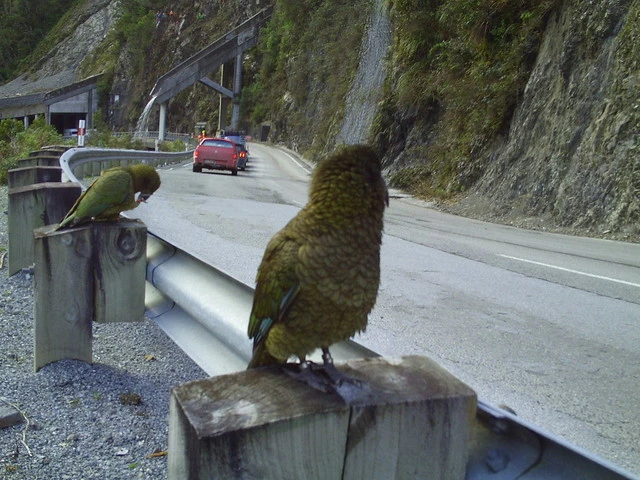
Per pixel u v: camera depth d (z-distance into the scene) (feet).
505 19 68.13
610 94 49.39
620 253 36.40
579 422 12.63
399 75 94.32
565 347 17.34
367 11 136.67
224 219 40.40
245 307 9.89
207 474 5.26
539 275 27.71
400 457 6.01
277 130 236.43
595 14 52.24
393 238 37.88
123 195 14.65
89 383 13.44
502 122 66.03
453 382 6.46
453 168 72.13
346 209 6.79
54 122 328.29
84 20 411.95
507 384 14.35
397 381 6.40
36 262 13.71
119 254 14.24
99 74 342.64
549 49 59.77
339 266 6.77
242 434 5.35
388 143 94.94
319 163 7.30
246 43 266.57
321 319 6.94
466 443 6.22
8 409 11.87
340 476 5.83
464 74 75.56
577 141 52.06
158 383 13.74
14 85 398.62
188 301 11.78
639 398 13.93
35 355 13.93
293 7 221.87
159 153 99.71
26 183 30.42
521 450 5.91
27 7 448.24
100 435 11.33
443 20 79.82
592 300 23.22
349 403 5.78
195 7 327.88
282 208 48.93
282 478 5.55
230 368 10.17
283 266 6.95
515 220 54.24
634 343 18.01
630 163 46.06
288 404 5.77
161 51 325.42
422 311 20.30
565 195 51.03
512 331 18.58
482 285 25.00
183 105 315.58
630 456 11.32
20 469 10.12
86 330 14.38
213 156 91.35
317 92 189.67
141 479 9.98
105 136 132.67
